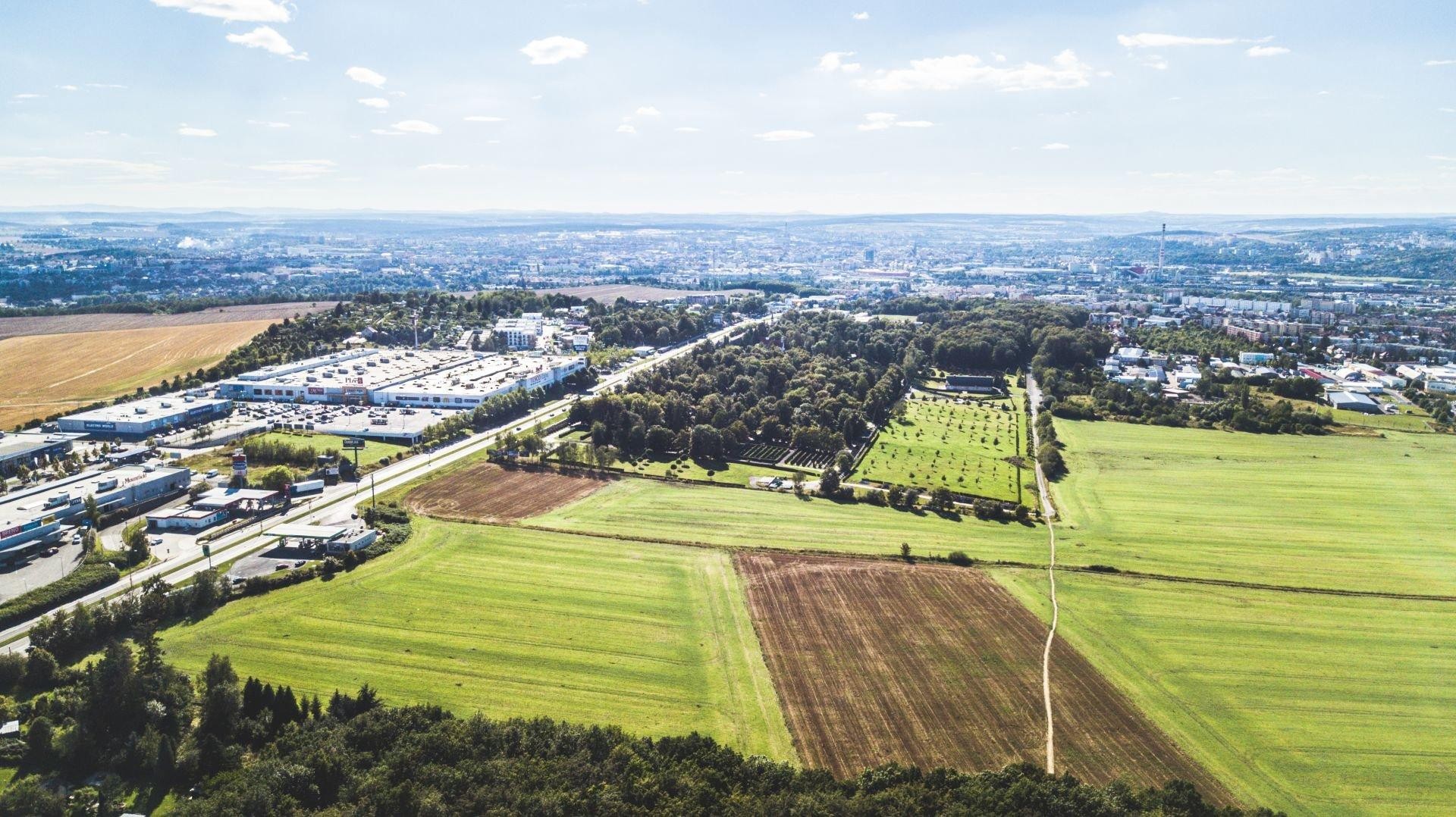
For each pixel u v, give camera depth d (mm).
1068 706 142000
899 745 130750
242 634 159750
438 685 143750
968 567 199125
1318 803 120250
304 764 117125
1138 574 197250
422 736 122312
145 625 159875
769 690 144875
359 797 111812
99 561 188875
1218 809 116125
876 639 163250
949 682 148375
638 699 141375
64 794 118375
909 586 187375
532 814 106812
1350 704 144625
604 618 169000
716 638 162375
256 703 131375
